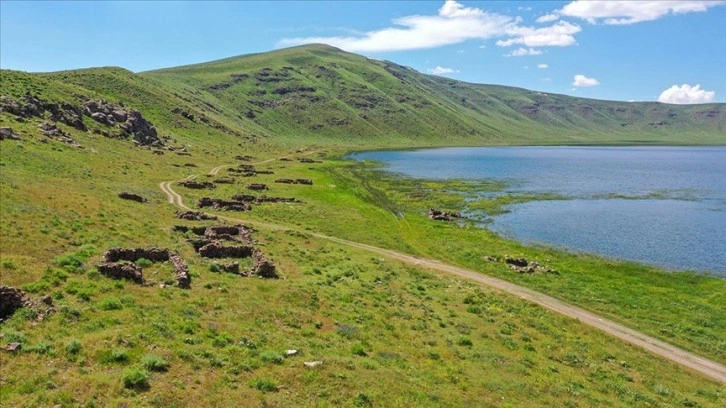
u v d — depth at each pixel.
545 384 27.98
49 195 55.19
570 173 175.38
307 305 35.81
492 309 43.84
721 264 64.19
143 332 24.64
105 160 100.00
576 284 55.75
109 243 42.62
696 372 35.12
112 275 34.00
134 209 63.28
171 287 34.16
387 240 72.88
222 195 94.69
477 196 118.19
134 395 18.86
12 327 23.42
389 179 149.00
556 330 40.38
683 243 74.62
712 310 48.38
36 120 106.50
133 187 82.69
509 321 41.19
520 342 36.25
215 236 54.50
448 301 45.50
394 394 22.81
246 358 23.89
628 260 65.81
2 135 83.25
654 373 33.75
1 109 101.69
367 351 28.77
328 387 22.23
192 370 21.69
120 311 27.52
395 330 33.91
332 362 25.02
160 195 84.25
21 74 141.75
